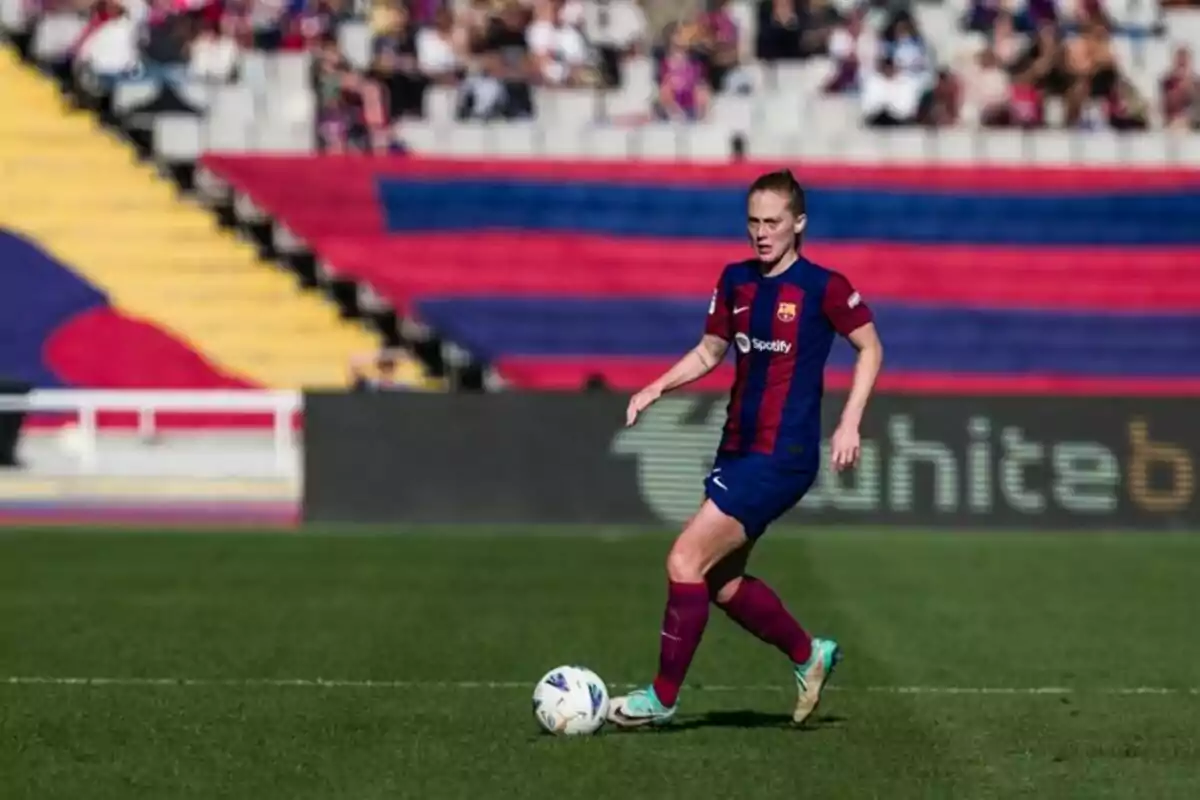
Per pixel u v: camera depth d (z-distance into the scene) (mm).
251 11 113250
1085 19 116688
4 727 33844
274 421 98000
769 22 116438
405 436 77938
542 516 77500
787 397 31641
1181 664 43281
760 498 31625
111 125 109562
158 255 104875
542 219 107312
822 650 33344
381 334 103750
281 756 30969
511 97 111875
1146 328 106125
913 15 119500
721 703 37312
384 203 106938
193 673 40875
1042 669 42375
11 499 85938
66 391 94750
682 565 32062
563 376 102750
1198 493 77688
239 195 106688
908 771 29875
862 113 113125
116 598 54844
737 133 111500
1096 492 77562
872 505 77375
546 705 32875
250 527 76688
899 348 104250
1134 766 30594
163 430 96188
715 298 32281
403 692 38219
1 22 112250
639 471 77500
